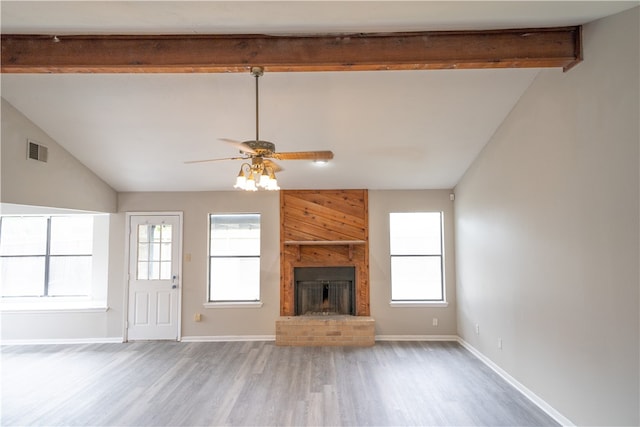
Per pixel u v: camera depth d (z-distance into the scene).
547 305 3.30
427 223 5.90
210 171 5.20
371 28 2.69
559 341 3.14
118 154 4.70
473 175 4.95
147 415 3.32
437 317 5.65
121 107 3.80
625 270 2.44
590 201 2.75
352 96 3.65
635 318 2.36
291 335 5.39
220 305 5.70
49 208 4.46
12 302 6.20
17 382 4.10
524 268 3.67
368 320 5.39
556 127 3.14
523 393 3.70
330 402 3.54
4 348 5.37
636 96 2.34
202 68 2.83
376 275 5.73
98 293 6.31
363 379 4.10
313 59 2.80
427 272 5.85
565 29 2.79
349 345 5.35
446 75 3.38
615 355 2.53
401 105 3.78
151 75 3.37
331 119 4.01
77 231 6.43
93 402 3.59
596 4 2.35
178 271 5.75
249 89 3.55
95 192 5.21
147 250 5.79
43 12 2.36
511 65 2.88
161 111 3.86
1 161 3.61
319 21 2.54
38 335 5.61
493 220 4.35
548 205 3.27
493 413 3.31
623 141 2.45
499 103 3.77
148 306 5.73
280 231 5.79
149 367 4.54
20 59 2.77
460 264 5.48
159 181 5.48
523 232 3.69
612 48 2.53
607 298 2.60
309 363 4.62
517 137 3.78
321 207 5.80
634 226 2.36
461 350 5.11
